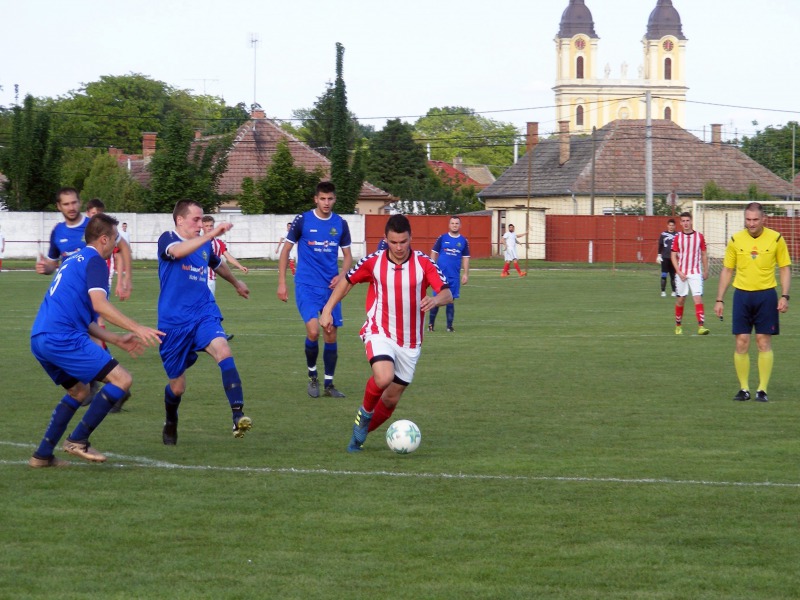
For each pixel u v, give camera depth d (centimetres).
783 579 1233
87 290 1761
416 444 1941
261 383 2950
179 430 2203
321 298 2716
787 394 2756
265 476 1759
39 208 12219
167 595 1173
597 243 12800
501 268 11256
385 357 1923
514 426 2262
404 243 1922
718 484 1705
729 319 5147
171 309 2009
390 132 18500
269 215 12081
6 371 3136
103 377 1778
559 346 3909
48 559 1302
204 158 12419
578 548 1354
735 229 10969
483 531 1430
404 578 1234
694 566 1281
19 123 12262
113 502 1576
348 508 1548
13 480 1716
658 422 2317
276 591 1187
